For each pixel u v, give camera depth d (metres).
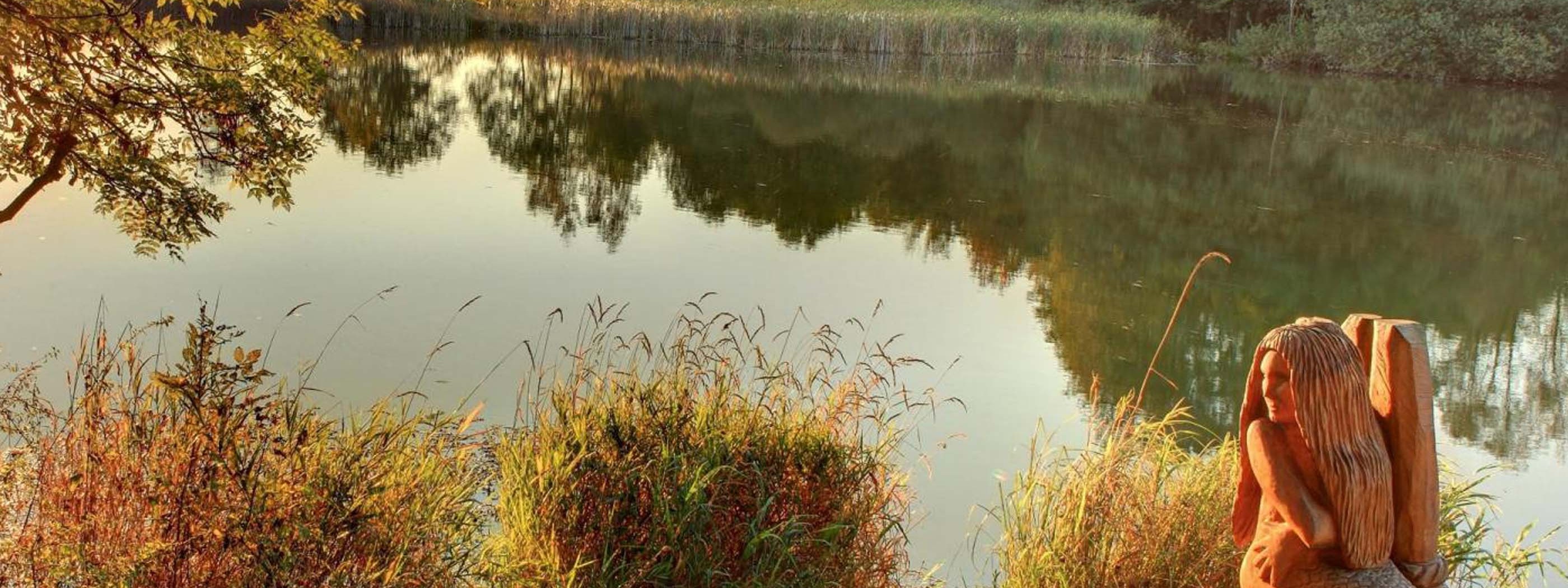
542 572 4.21
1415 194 19.02
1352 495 2.88
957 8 42.81
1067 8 45.75
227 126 5.50
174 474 3.72
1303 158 22.00
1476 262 14.54
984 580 5.77
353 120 20.33
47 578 3.59
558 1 41.16
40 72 5.04
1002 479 5.81
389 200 13.91
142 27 5.23
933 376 9.01
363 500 3.77
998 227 15.32
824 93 28.91
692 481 4.30
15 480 4.01
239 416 3.79
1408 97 34.75
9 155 5.24
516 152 18.45
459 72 28.75
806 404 5.46
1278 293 12.64
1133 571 4.44
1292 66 43.59
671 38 41.12
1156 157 21.64
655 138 20.97
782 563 4.42
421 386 7.91
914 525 6.43
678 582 4.17
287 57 5.60
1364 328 3.10
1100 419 7.63
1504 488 7.72
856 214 15.65
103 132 5.37
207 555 3.56
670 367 5.22
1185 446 8.18
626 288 10.87
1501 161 22.73
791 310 10.55
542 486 4.29
